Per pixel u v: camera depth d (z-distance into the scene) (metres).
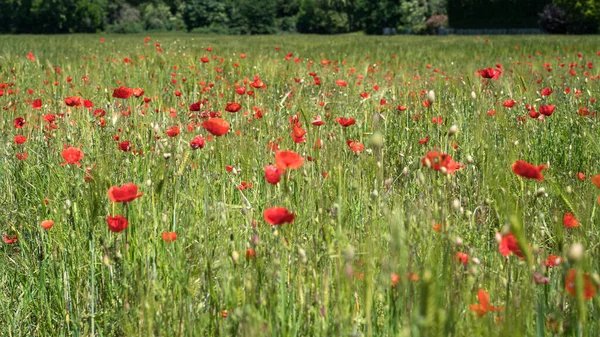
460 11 85.50
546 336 2.00
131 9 120.12
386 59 14.17
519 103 5.59
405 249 1.96
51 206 3.36
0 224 3.85
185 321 2.21
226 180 3.54
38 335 2.84
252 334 1.76
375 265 2.33
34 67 10.70
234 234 2.64
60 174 3.91
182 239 2.81
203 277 2.48
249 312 1.84
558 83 8.02
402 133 4.88
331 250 2.17
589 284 1.62
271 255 2.44
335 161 3.27
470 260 2.07
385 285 2.10
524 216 2.73
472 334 1.85
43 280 2.93
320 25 111.12
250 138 3.90
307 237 2.76
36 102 4.71
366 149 3.64
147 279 2.28
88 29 110.12
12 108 5.88
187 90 7.15
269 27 114.44
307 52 18.59
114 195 2.29
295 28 117.81
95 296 2.88
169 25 120.88
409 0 105.62
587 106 5.81
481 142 3.80
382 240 2.58
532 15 79.81
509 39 31.20
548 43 22.36
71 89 7.25
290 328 2.04
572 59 13.47
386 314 2.16
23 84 8.84
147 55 12.36
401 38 41.59
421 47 21.62
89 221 3.03
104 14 112.62
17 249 3.80
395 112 5.82
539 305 1.87
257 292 2.19
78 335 2.61
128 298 2.50
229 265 2.35
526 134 4.58
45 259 3.08
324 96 6.48
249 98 5.77
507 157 3.56
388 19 102.25
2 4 106.62
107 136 4.24
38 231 3.40
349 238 2.65
